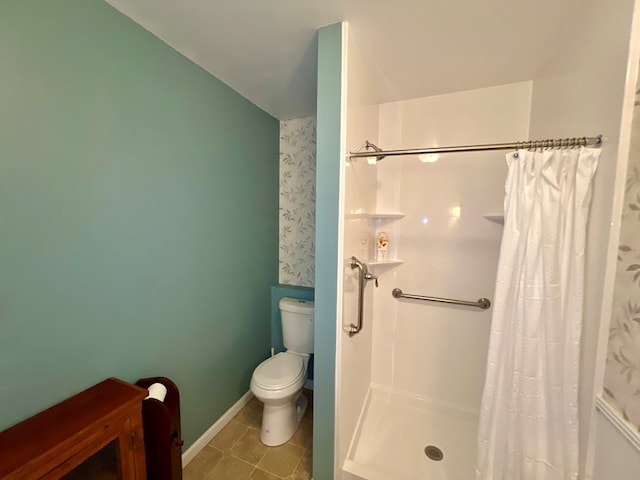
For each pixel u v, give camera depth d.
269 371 1.81
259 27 1.20
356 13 1.10
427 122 1.85
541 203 1.07
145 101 1.25
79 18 0.99
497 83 1.66
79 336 1.05
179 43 1.33
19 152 0.86
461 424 1.83
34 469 0.75
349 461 1.45
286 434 1.75
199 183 1.58
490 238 1.76
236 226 1.92
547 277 1.05
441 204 1.86
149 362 1.34
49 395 0.97
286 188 2.41
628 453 0.76
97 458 0.93
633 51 0.79
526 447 1.11
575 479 0.99
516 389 1.13
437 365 1.95
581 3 1.01
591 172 0.96
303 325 2.10
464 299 1.85
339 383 1.29
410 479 1.44
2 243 0.84
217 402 1.81
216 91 1.66
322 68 1.19
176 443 1.26
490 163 1.74
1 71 0.82
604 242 0.89
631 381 0.77
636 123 0.79
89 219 1.06
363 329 1.77
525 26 1.15
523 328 1.10
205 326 1.69
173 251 1.44
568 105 1.17
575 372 0.99
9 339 0.87
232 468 1.55
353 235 1.39
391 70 1.53
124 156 1.18
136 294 1.26
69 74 0.97
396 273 2.00
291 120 2.35
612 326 0.85
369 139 1.61
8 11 0.82
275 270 2.44
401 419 1.87
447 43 1.28
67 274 1.00
